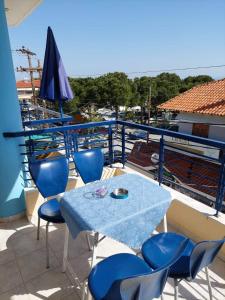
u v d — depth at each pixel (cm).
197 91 1412
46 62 348
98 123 333
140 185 200
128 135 338
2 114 265
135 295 110
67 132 340
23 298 188
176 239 176
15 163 282
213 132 1150
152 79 3262
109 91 2822
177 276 145
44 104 1357
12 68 269
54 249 243
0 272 215
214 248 129
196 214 240
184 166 790
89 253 236
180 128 1309
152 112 2902
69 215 164
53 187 243
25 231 273
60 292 193
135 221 158
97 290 136
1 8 248
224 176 216
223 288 192
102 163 281
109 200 175
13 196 286
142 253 162
